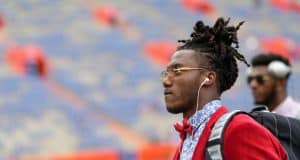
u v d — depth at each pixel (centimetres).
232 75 303
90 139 1948
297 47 3412
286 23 3719
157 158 1734
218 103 295
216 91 297
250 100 2444
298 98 2697
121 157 1686
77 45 2680
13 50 2459
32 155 1806
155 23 3164
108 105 2217
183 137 298
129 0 3353
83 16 2995
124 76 2497
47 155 1805
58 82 2311
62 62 2494
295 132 316
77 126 2014
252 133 271
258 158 266
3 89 2170
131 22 3100
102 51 2694
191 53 297
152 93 2389
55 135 1933
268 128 318
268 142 275
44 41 2644
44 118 2020
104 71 2503
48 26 2814
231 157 269
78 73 2425
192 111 296
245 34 3388
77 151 1878
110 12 3081
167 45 2884
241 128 271
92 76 2431
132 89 2389
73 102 2173
